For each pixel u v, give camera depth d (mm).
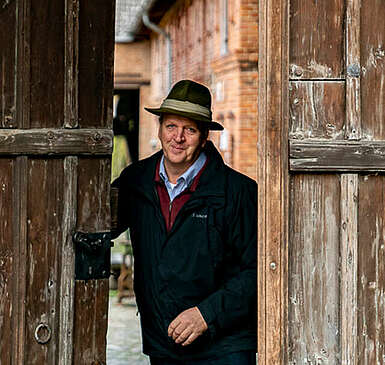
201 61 17969
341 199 3877
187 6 20016
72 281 3971
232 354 4250
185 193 4281
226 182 4293
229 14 14711
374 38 3877
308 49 3846
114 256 12195
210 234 4223
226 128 15031
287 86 3822
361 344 3908
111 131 4000
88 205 3996
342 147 3852
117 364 8180
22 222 3861
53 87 3896
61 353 3957
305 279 3879
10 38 3816
